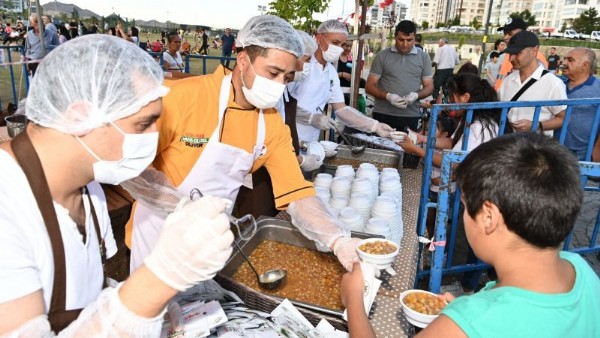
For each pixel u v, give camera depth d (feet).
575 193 2.96
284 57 5.54
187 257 2.46
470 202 3.21
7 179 2.70
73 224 3.12
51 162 2.92
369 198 7.83
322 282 5.70
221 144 5.90
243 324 4.43
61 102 2.82
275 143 6.49
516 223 2.96
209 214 2.59
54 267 2.89
